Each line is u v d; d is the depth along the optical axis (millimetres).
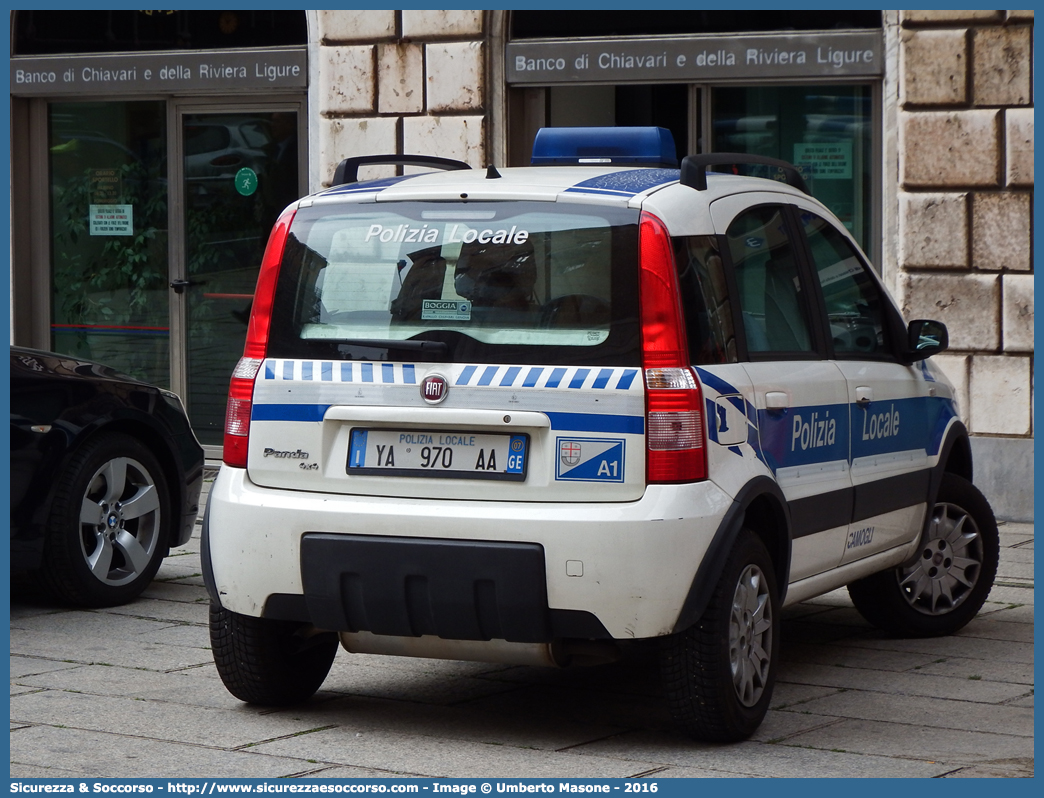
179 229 15906
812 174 13594
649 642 6203
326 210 6527
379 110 14484
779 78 13367
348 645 6418
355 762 5949
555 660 6125
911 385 8242
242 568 6324
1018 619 9086
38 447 8469
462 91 14156
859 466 7531
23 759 5949
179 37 15602
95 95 16047
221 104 15633
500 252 6191
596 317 6008
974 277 12555
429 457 6113
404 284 6289
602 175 6578
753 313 6680
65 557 8609
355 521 6109
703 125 13852
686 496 5898
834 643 8422
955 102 12531
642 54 13672
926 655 8109
